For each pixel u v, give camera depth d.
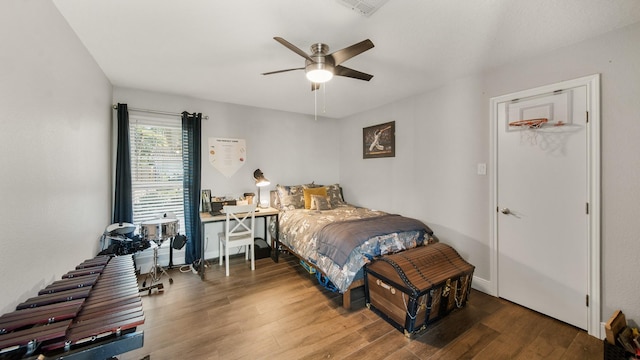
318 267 2.64
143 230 2.65
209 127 3.64
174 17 1.68
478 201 2.69
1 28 1.08
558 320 2.15
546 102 2.18
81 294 1.27
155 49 2.12
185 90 3.20
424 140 3.28
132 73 2.64
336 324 2.11
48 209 1.47
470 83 2.74
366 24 1.76
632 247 1.79
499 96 2.50
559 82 2.10
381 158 3.98
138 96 3.15
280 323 2.11
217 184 3.72
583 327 2.01
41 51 1.39
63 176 1.65
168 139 3.35
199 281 2.91
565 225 2.10
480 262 2.69
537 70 2.23
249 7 1.57
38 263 1.36
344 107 4.06
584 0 1.50
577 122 2.02
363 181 4.35
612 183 1.87
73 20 1.70
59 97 1.60
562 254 2.12
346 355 1.74
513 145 2.41
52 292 1.30
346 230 2.60
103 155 2.60
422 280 2.01
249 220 3.85
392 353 1.76
